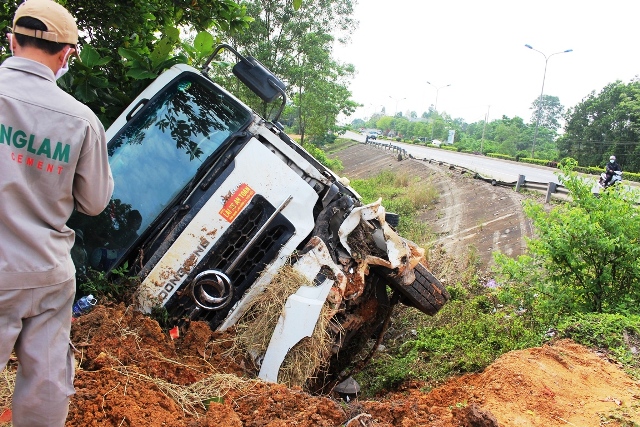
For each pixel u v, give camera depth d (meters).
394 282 5.23
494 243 11.68
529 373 4.42
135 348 3.80
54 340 2.42
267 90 5.36
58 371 2.43
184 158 4.88
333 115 28.94
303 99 26.16
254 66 5.40
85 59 5.79
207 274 4.29
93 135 2.43
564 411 3.99
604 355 5.09
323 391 5.40
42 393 2.39
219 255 4.43
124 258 4.54
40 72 2.37
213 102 5.25
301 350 4.23
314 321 4.22
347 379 5.82
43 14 2.35
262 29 22.19
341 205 4.86
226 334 4.26
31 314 2.34
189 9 7.27
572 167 6.98
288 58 23.98
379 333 5.73
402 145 69.00
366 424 3.40
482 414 3.41
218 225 4.43
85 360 3.58
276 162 4.67
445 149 66.62
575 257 6.26
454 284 8.77
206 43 6.71
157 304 4.29
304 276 4.37
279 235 4.53
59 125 2.33
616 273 6.27
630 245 6.06
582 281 6.36
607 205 6.45
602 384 4.49
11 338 2.28
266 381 3.92
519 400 4.08
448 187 20.84
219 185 4.54
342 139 74.69
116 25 6.54
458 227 14.05
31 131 2.28
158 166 4.84
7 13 5.59
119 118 5.16
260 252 4.51
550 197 14.75
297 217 4.56
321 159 31.36
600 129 52.53
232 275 4.46
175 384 3.64
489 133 91.56
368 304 5.46
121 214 4.65
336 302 4.42
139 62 6.16
